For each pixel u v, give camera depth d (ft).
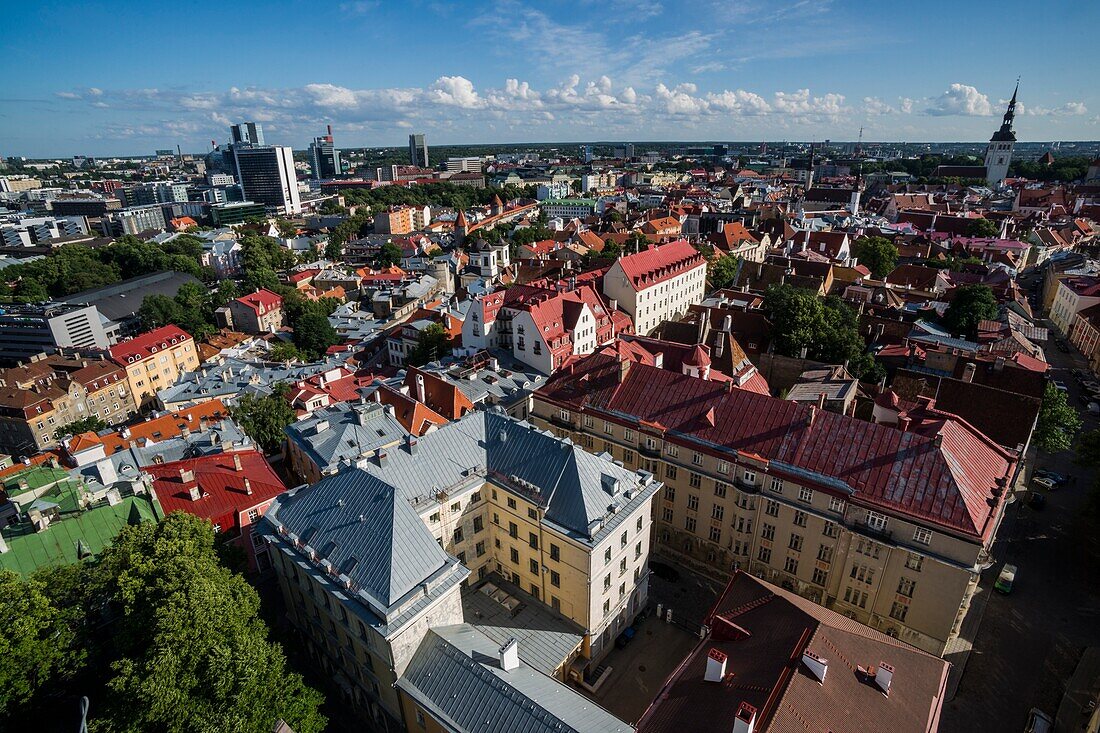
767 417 238.27
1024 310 489.26
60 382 479.82
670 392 265.54
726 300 466.29
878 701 141.69
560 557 199.41
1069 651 209.56
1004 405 277.64
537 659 192.44
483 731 152.25
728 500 239.09
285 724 159.74
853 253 627.87
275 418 313.73
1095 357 457.27
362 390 372.58
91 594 168.96
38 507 201.36
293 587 199.31
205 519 223.92
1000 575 237.04
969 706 191.31
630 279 474.90
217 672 147.54
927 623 202.69
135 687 139.23
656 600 242.17
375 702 186.29
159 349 551.59
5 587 155.22
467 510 217.56
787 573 233.96
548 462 208.95
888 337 407.64
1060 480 300.20
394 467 207.51
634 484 212.84
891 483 203.82
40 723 161.27
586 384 287.07
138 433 329.72
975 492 197.77
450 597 175.52
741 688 145.07
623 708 196.54
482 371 345.51
